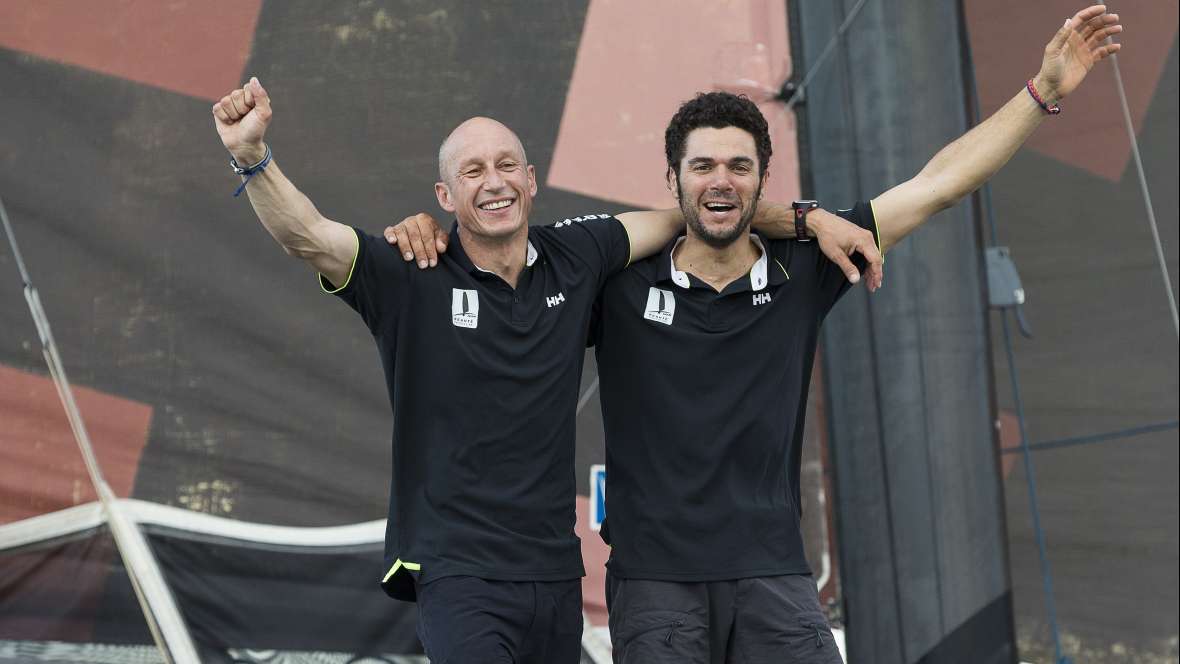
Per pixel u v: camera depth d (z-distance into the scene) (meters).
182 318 9.59
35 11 9.70
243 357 9.62
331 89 9.94
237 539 9.48
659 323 7.61
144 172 9.68
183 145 9.73
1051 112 7.78
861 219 7.87
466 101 10.02
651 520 7.54
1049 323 12.13
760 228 7.86
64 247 9.58
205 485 9.50
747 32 10.12
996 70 12.34
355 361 9.70
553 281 7.45
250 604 9.45
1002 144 7.82
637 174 10.12
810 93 9.83
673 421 7.54
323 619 9.48
